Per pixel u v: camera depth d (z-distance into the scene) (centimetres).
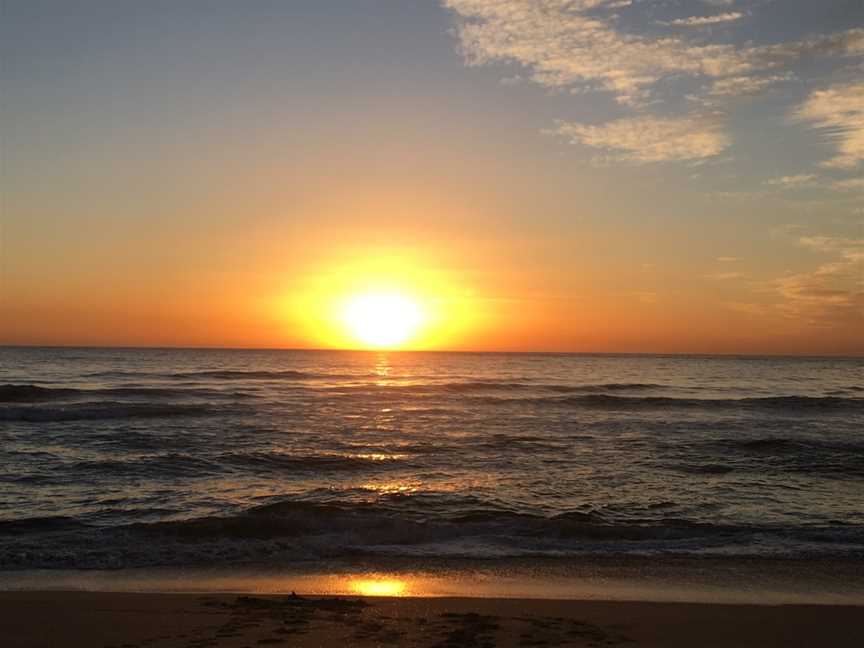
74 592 973
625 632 840
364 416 3328
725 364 13888
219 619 860
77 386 4934
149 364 8988
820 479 1925
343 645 778
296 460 2073
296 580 1065
